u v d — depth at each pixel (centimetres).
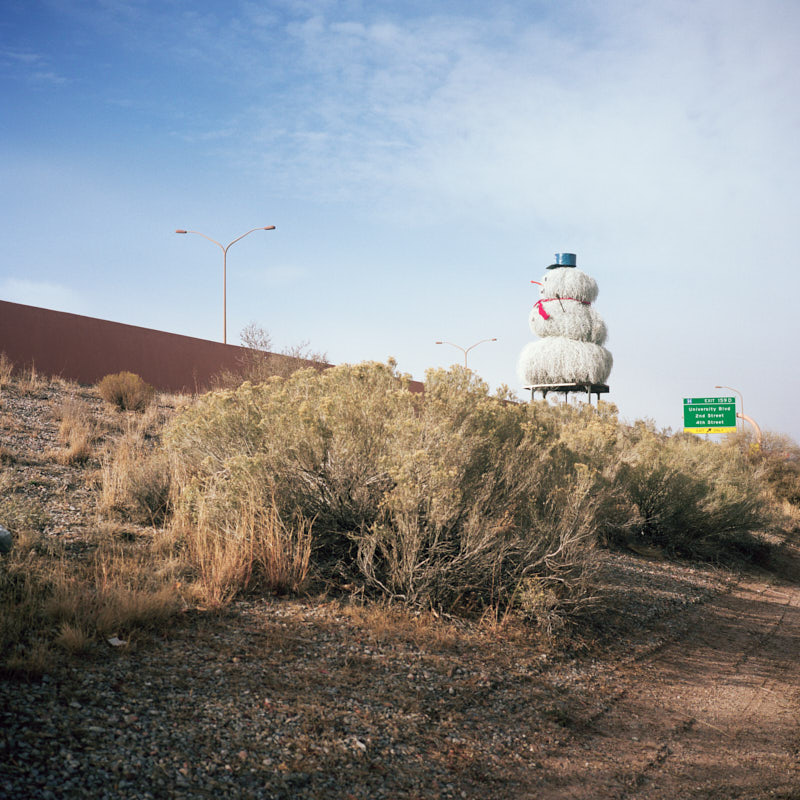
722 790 403
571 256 3744
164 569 588
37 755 301
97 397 1505
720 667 677
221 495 710
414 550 630
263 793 315
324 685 444
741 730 511
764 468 2680
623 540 1267
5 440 993
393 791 342
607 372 3519
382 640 539
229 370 2097
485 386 837
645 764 429
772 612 997
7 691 353
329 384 841
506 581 697
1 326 1551
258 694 412
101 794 285
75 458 962
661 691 577
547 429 1159
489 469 750
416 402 751
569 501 756
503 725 447
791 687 640
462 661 536
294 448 711
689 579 1115
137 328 1858
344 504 703
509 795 363
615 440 1270
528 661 571
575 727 468
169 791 299
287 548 651
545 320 3581
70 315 1703
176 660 438
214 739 351
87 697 366
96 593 499
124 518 757
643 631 754
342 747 372
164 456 919
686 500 1354
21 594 481
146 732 344
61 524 690
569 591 705
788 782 421
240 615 539
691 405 3488
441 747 399
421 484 654
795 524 2159
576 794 377
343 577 662
